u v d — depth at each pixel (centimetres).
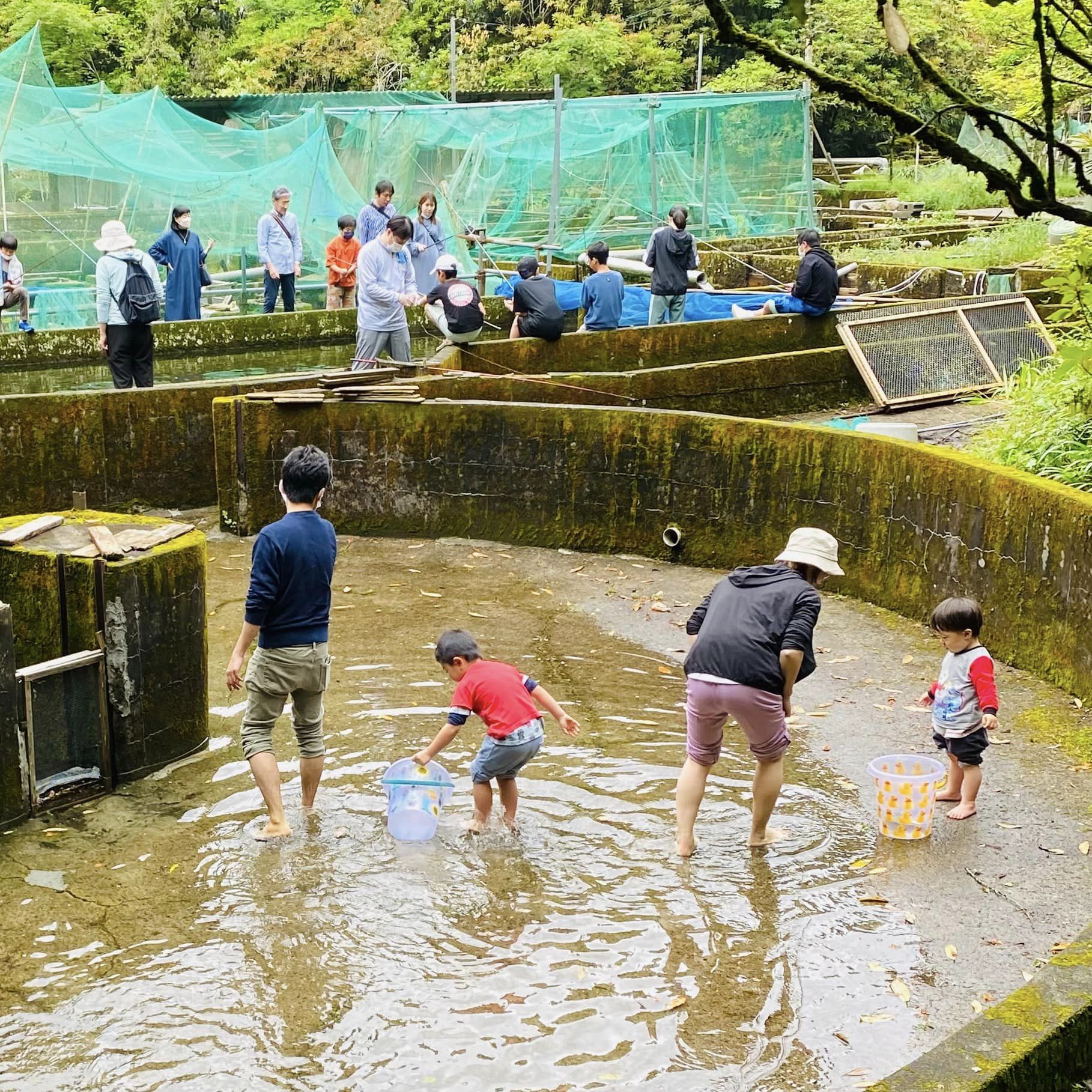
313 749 564
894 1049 404
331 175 2158
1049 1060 372
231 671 532
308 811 571
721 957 457
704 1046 407
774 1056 401
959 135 2717
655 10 3788
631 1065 397
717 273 2236
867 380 1316
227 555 980
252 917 482
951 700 558
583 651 786
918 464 827
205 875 514
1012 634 753
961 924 479
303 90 3669
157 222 2059
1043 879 512
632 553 991
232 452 1020
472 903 493
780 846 543
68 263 1980
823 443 896
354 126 2298
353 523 1043
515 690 535
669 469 965
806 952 461
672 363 1466
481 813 550
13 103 1822
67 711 581
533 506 1010
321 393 1041
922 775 573
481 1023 418
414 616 845
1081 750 632
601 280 1438
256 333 1731
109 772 595
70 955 457
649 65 3638
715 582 930
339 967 450
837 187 3178
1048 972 405
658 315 1541
